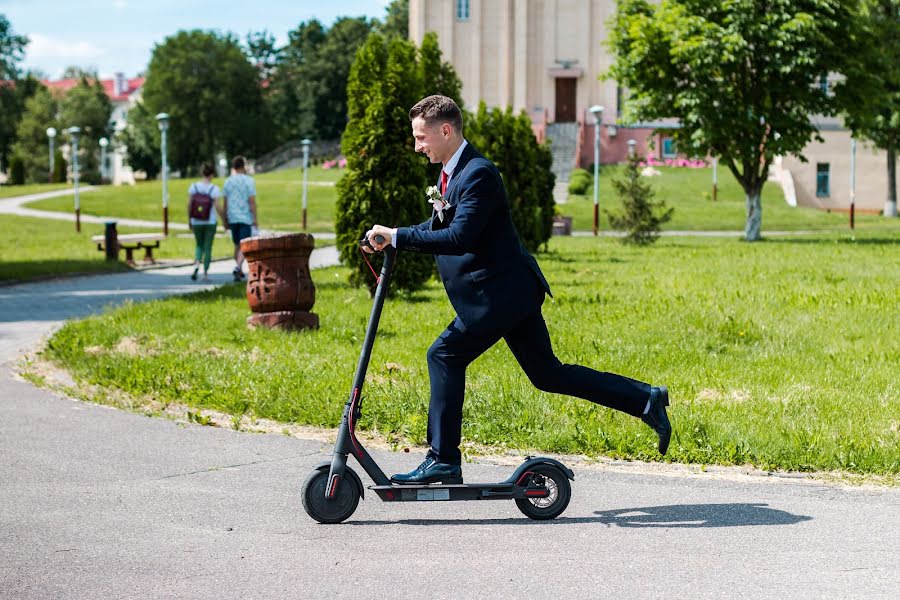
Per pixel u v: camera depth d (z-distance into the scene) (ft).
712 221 139.33
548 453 20.99
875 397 25.27
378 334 35.37
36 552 15.16
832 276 56.65
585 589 13.56
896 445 20.43
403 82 46.34
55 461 20.51
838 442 20.67
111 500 17.81
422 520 16.70
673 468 19.98
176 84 288.71
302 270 36.52
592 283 54.29
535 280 16.60
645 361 30.12
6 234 119.44
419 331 36.22
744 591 13.48
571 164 200.23
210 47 295.89
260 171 270.67
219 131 294.46
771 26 97.55
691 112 99.35
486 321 16.26
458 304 16.48
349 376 27.22
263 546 15.38
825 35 98.37
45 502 17.70
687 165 196.54
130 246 77.05
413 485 16.51
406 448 21.40
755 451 20.22
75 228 131.13
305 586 13.73
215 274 66.90
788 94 100.17
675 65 103.09
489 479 19.04
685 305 43.19
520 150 73.41
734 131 99.25
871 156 184.44
